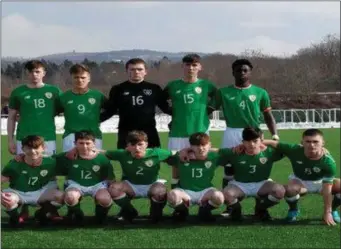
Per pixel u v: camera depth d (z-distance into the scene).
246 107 7.26
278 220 6.89
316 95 46.91
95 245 5.66
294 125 37.16
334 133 28.30
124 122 7.26
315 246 5.61
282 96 45.53
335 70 51.25
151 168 6.73
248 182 6.86
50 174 6.64
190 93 7.30
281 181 11.05
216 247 5.57
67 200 6.37
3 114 29.42
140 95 7.25
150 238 5.93
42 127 7.16
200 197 6.68
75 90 7.22
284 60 48.41
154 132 7.32
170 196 6.47
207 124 7.43
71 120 7.18
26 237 6.01
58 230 6.36
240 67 7.24
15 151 7.31
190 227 6.49
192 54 7.35
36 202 6.56
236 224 6.66
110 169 6.81
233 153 6.79
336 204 6.80
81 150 6.59
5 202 6.30
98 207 6.54
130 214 6.81
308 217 7.05
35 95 7.18
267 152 6.79
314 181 6.81
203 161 6.71
